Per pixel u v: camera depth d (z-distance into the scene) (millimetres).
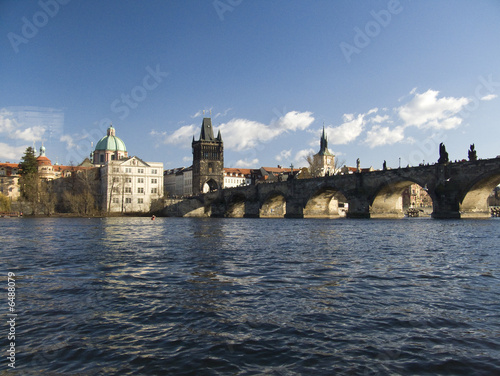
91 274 19859
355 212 103688
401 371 8781
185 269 21234
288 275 19344
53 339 10688
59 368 8977
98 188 170625
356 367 8977
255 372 8758
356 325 11742
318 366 9039
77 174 152875
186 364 9141
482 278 18453
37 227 68188
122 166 162125
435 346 10125
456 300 14469
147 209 165375
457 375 8617
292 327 11578
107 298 14914
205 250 30422
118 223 87312
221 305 13875
